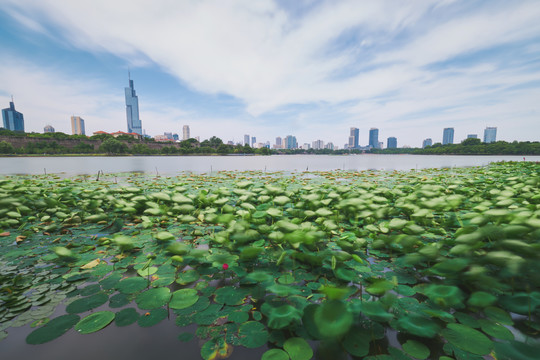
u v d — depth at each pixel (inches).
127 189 237.3
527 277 82.3
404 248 115.5
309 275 100.6
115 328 70.8
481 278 78.4
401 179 398.6
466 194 237.3
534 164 640.4
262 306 77.3
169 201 206.8
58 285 92.8
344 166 923.4
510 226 100.0
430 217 159.9
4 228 158.2
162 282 95.2
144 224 144.4
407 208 170.2
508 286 84.9
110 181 385.7
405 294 86.3
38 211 193.8
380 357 59.2
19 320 73.1
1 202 172.6
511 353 56.3
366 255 121.1
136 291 89.0
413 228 125.9
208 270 106.7
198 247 132.7
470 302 72.1
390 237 114.4
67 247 128.0
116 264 110.8
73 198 217.9
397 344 64.0
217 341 65.7
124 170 718.5
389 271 104.0
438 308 77.4
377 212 159.3
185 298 84.1
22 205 184.5
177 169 780.6
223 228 161.6
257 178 426.9
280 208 203.2
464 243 95.9
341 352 61.1
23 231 150.7
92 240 139.2
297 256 104.3
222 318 75.5
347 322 56.9
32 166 942.4
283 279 96.0
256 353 61.4
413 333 62.9
